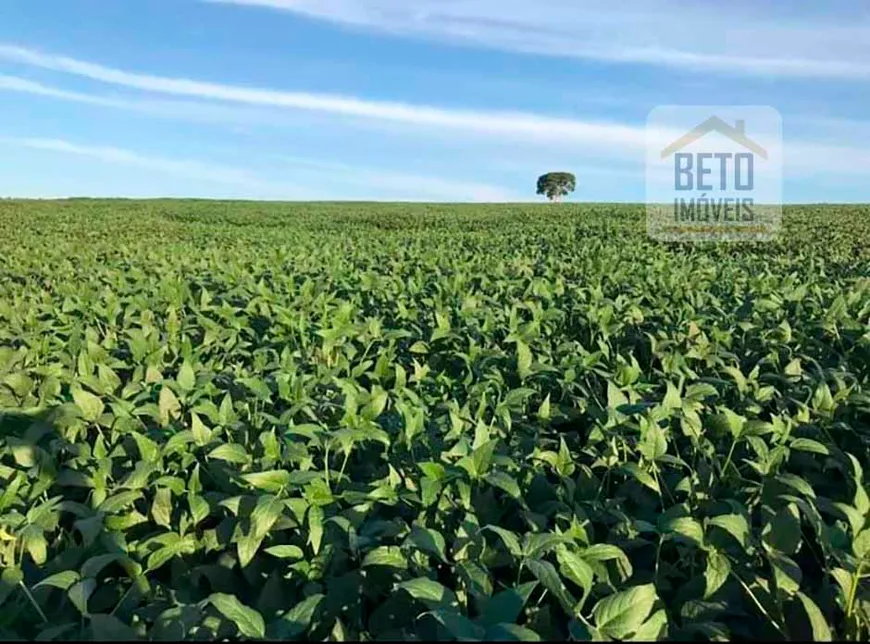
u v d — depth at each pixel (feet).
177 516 11.25
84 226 102.99
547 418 14.69
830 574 9.14
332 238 72.43
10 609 9.03
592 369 17.61
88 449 12.72
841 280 36.19
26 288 34.68
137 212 157.58
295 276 36.94
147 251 53.78
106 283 36.01
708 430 13.21
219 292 33.24
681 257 50.75
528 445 13.24
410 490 11.12
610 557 9.02
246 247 60.03
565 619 9.02
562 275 40.16
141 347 19.66
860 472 10.11
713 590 8.83
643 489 11.96
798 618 8.54
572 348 20.01
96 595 9.66
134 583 9.48
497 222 117.08
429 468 10.83
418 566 9.47
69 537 10.80
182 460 12.30
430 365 20.52
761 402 15.62
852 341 20.79
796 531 9.08
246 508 10.43
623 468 11.37
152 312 26.35
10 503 11.34
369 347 21.07
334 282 35.22
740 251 62.49
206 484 12.32
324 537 10.07
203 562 10.49
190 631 8.20
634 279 34.86
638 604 7.73
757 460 12.63
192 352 20.18
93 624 7.43
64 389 17.57
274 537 10.37
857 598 8.70
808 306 25.50
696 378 16.80
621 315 25.29
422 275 36.91
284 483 10.37
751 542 9.57
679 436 14.16
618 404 13.88
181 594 9.30
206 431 12.62
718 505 10.91
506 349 21.59
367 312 28.53
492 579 9.46
